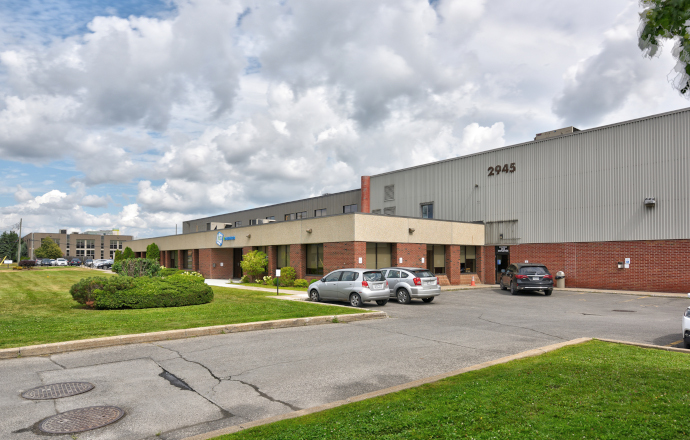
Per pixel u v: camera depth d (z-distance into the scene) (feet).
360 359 28.19
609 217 85.97
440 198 117.91
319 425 16.03
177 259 157.07
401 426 15.64
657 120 80.43
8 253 375.45
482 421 15.93
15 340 31.35
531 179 99.14
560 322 45.09
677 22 10.68
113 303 50.24
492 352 30.22
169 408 19.35
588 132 90.27
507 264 104.12
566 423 15.53
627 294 78.13
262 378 23.94
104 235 470.39
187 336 35.68
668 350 28.84
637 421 15.56
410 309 56.29
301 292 78.38
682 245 76.18
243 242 114.93
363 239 83.25
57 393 21.27
